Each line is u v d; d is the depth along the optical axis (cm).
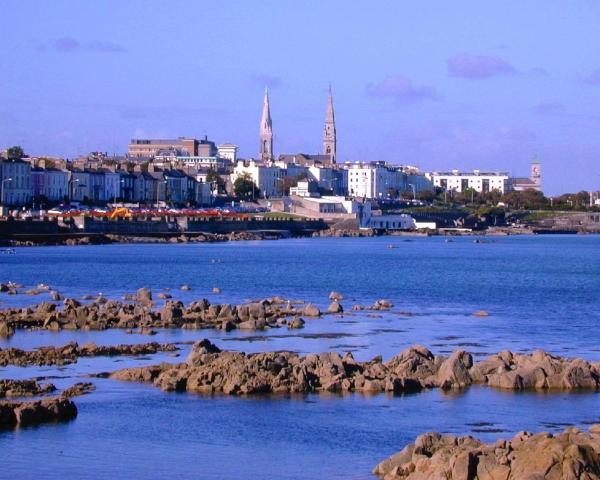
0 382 10625
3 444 8712
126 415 9606
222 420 9456
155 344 13388
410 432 9106
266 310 17138
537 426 9312
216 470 8131
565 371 10912
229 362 11000
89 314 15812
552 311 19100
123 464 8244
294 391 10481
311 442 8819
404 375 10962
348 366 11238
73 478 7938
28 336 14425
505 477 6869
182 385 10681
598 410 9875
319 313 17362
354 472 8062
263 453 8519
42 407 9512
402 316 17675
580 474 6706
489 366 11181
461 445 7738
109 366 11950
